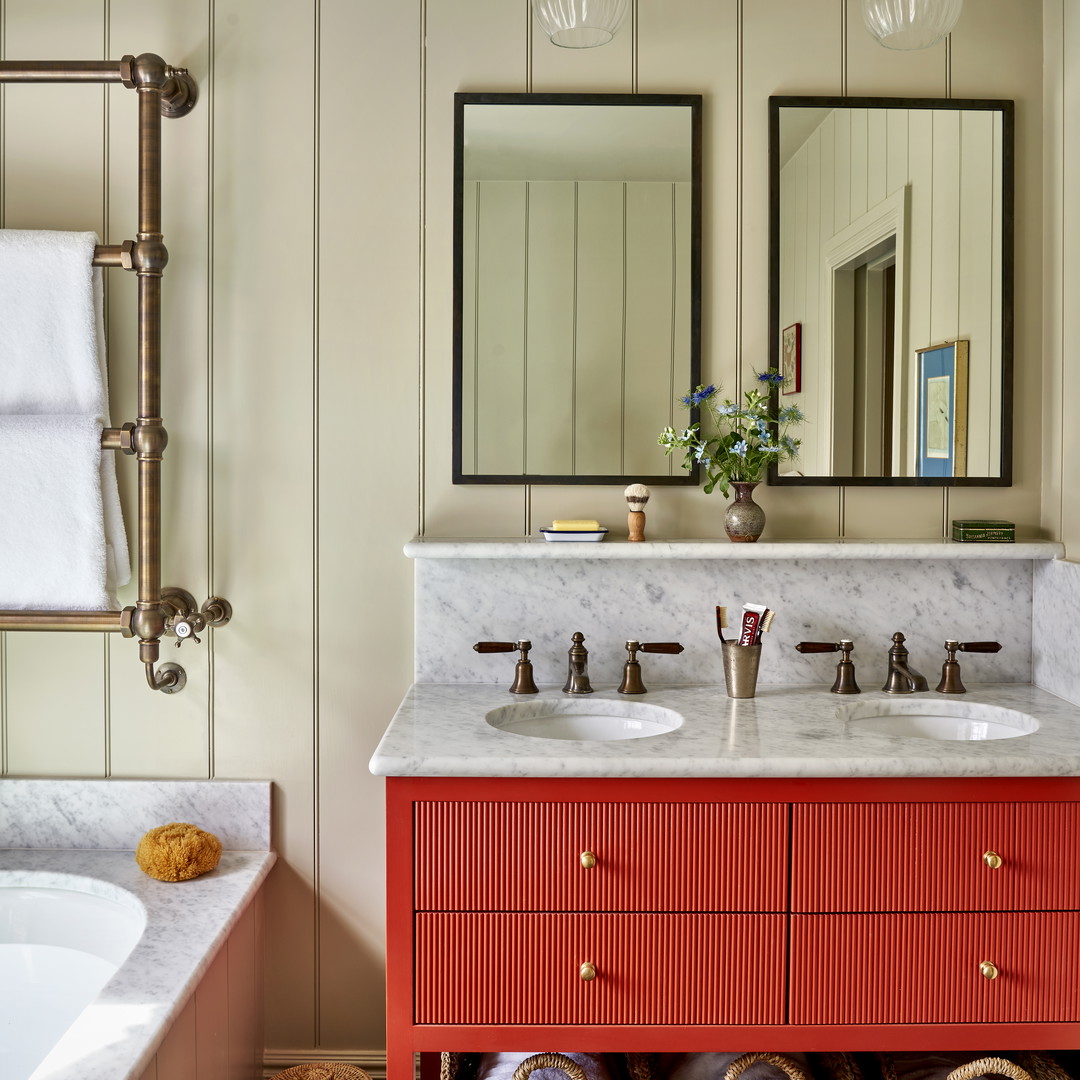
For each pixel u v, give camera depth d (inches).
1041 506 78.8
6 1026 69.8
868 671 78.5
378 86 77.6
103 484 73.7
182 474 78.8
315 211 77.9
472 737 62.4
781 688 76.4
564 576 77.7
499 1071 64.2
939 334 77.9
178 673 78.6
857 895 59.2
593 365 77.7
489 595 77.8
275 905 79.3
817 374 77.6
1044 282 78.2
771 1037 59.5
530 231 77.3
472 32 77.4
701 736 62.8
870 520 78.7
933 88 77.9
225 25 77.3
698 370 77.5
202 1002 61.6
